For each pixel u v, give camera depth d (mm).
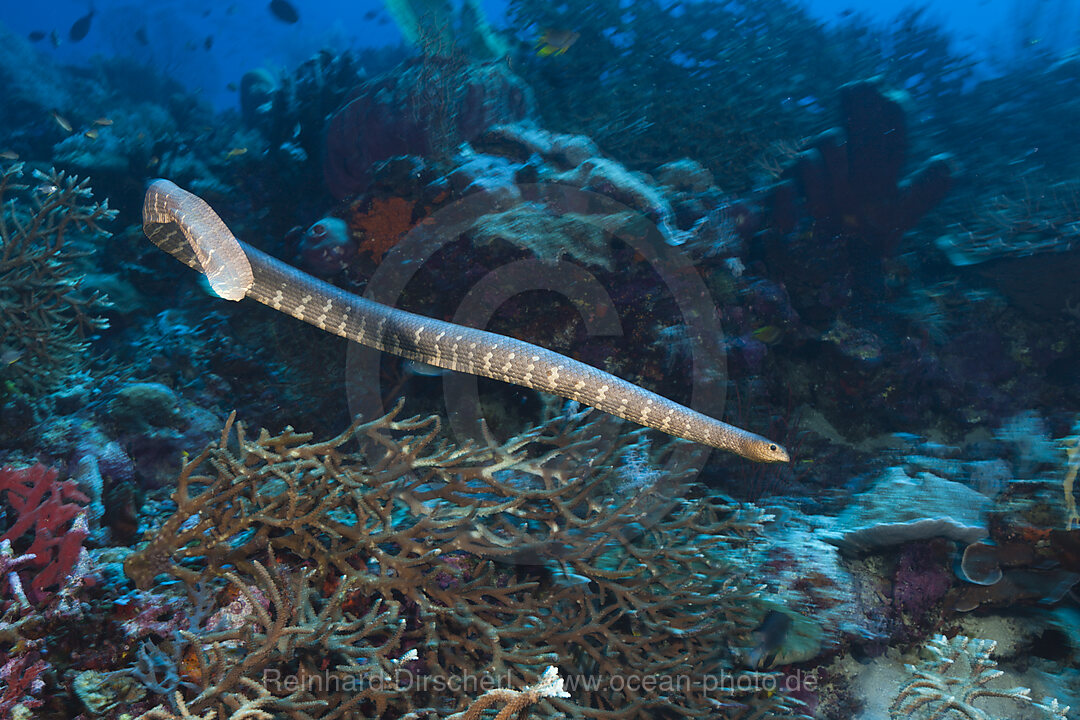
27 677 629
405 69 1740
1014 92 2863
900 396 1686
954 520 1084
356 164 1681
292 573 760
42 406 1118
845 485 1470
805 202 1840
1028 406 1805
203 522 714
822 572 1054
